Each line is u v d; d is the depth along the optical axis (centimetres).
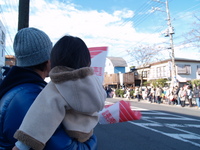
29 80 106
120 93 2841
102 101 101
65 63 102
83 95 92
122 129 717
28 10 443
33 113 83
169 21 1939
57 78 92
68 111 96
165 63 2764
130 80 3350
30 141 78
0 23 2381
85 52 109
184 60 2694
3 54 2591
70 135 93
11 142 90
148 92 2039
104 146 518
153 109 1295
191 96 1496
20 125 87
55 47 106
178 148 497
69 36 110
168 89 1739
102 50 214
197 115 1034
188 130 688
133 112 163
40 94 90
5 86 106
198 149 489
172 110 1248
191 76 2708
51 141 84
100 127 756
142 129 712
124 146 517
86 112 96
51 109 85
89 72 97
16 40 117
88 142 101
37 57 116
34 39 113
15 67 109
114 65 4319
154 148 498
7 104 96
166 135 624
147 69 3247
